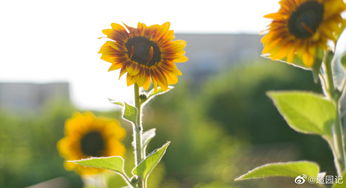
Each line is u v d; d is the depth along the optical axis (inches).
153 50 92.2
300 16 77.0
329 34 72.1
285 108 77.4
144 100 89.9
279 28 79.4
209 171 490.3
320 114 76.3
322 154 591.8
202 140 532.7
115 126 181.2
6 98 1448.1
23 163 445.4
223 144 553.6
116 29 92.9
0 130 467.8
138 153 87.3
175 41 94.5
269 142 641.6
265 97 661.9
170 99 535.2
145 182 84.2
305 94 75.7
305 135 609.9
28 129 501.4
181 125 518.9
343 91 75.2
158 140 499.5
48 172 423.8
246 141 655.8
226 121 683.4
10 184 419.2
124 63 88.9
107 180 165.9
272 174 77.5
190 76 1456.7
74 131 178.7
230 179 490.0
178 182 483.2
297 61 78.6
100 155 178.2
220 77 741.9
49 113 538.6
